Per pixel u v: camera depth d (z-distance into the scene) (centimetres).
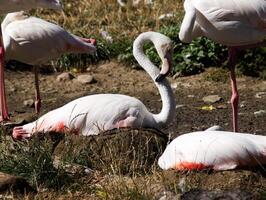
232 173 825
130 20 1677
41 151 914
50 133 970
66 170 906
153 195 823
